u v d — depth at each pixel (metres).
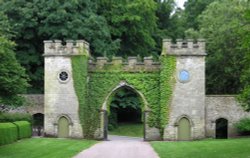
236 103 49.31
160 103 47.56
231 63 58.94
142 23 69.44
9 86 33.53
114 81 48.81
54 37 57.62
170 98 47.00
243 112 49.25
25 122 47.09
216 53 59.78
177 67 46.97
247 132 49.28
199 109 46.91
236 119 49.28
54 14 56.75
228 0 61.69
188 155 31.64
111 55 60.09
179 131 46.88
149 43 70.44
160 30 79.31
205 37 62.41
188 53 46.91
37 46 59.66
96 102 48.94
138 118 72.50
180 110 46.94
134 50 70.50
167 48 47.22
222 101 49.41
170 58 47.06
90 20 57.81
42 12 56.88
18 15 57.56
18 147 37.22
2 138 38.56
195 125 46.78
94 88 49.03
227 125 49.75
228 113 49.34
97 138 48.59
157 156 31.61
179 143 41.25
